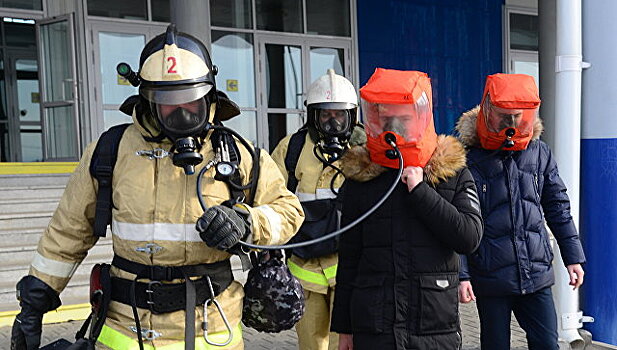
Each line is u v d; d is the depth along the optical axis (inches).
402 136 92.1
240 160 86.0
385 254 96.3
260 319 92.2
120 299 85.1
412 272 95.0
